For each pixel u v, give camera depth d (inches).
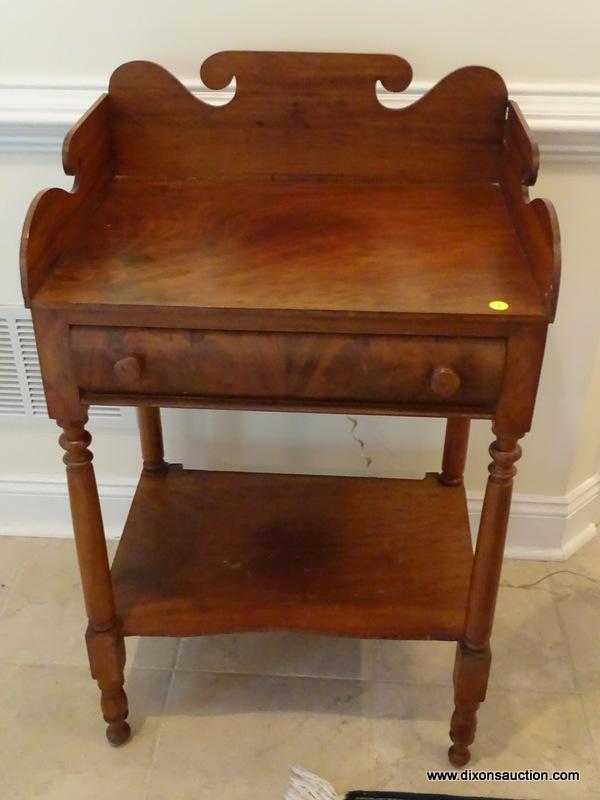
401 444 58.6
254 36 45.6
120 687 47.1
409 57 45.8
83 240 38.4
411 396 35.3
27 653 54.7
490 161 44.5
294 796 46.1
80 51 46.2
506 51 45.4
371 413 36.1
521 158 39.6
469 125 43.6
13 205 51.2
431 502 53.7
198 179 45.4
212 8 44.7
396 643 55.6
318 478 55.7
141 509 53.1
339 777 47.5
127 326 34.1
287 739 49.5
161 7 44.8
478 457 59.2
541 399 56.1
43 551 62.3
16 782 47.1
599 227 49.7
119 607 46.2
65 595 58.8
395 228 40.1
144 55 46.3
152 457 55.2
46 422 59.0
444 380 33.8
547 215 33.1
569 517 61.1
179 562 49.1
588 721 50.8
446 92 42.8
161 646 55.2
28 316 54.6
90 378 35.5
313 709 51.2
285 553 49.8
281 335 34.1
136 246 37.9
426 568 48.8
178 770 47.8
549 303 32.4
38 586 59.4
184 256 37.1
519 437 36.4
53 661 54.2
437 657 54.7
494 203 42.8
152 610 46.1
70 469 38.8
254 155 44.8
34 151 49.1
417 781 47.3
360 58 42.3
